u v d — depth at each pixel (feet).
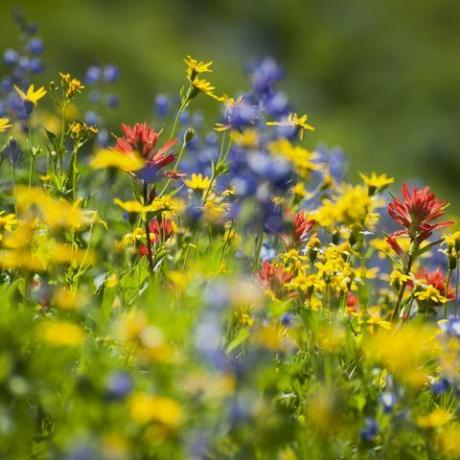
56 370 19.58
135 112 168.66
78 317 22.89
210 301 19.71
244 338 21.27
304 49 239.09
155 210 26.40
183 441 18.48
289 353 24.20
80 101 83.76
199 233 29.91
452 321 24.80
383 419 21.56
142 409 17.66
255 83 32.30
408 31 242.99
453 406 24.70
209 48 221.25
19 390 18.98
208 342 19.27
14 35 179.22
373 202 30.96
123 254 30.30
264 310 22.86
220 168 29.09
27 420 19.20
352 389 22.11
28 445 19.16
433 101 208.23
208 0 238.07
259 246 27.02
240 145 24.67
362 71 229.04
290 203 30.42
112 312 24.21
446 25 247.09
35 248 26.68
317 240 27.99
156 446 18.39
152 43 199.41
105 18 203.31
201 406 18.78
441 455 21.67
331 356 23.11
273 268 27.22
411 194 29.25
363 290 27.35
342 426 21.04
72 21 190.80
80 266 25.89
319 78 229.45
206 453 19.47
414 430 21.68
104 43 187.93
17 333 19.97
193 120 50.24
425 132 193.16
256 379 20.12
